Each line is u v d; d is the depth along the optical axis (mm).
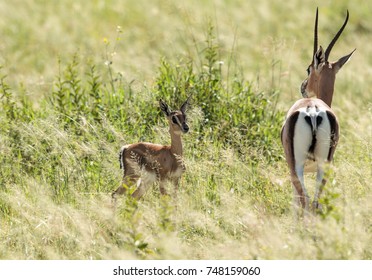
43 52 64125
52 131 34375
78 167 32750
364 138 36062
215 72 41094
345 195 28156
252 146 36062
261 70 57219
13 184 32062
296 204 28609
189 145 34938
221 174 32531
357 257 24594
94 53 61000
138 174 31141
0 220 29953
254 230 27125
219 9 73500
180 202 29484
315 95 33375
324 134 28297
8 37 67062
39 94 49531
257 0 77188
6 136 35062
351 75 55344
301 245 24656
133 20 73000
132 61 55656
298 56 61844
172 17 71562
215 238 27797
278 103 46344
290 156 28875
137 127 36656
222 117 37656
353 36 69312
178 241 26766
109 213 28078
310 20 72562
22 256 26906
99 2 77750
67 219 28797
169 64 44219
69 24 71688
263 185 32125
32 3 76438
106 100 39844
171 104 38000
